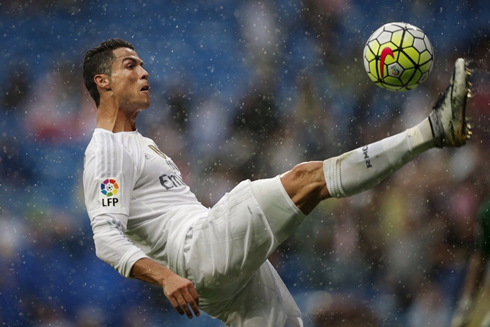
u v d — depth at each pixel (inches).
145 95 591.8
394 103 1466.5
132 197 549.3
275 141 1429.6
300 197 500.4
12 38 1508.4
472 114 1421.0
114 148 542.0
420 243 1218.0
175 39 1563.7
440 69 1592.0
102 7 1552.7
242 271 523.8
